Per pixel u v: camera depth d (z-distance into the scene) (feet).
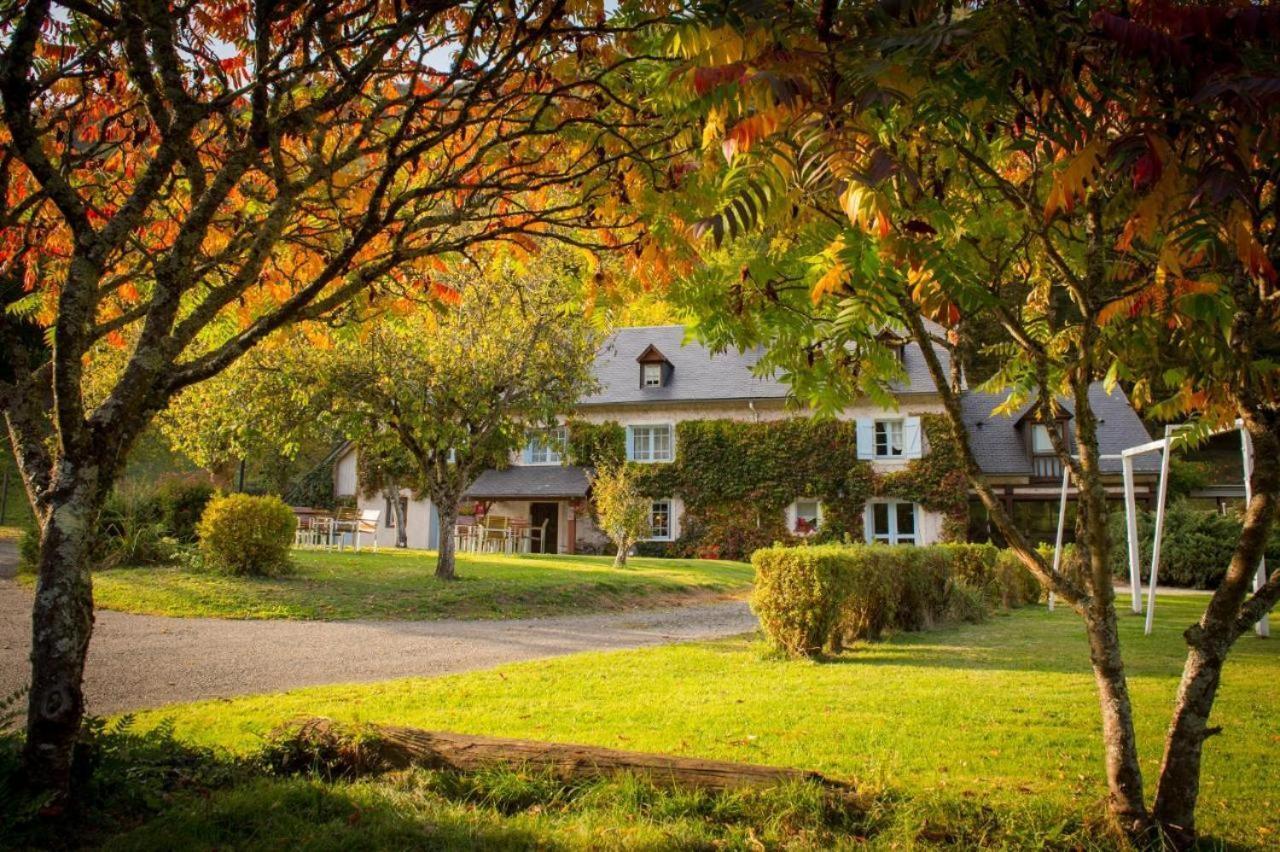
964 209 11.94
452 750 14.48
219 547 51.29
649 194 11.28
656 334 116.16
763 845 11.22
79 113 12.30
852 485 98.27
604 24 10.60
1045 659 30.81
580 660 30.17
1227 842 11.94
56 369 10.16
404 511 111.34
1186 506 89.76
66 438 10.44
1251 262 6.37
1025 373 14.47
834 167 6.13
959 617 46.01
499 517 104.63
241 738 17.51
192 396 53.47
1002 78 6.83
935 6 6.77
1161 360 10.71
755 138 6.31
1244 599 11.24
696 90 6.52
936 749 17.22
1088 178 7.48
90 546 10.68
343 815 12.10
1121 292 11.06
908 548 42.34
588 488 104.06
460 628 40.50
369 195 14.24
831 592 31.09
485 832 11.44
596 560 82.58
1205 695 11.12
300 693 23.29
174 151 10.32
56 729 10.37
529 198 14.93
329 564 60.18
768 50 6.64
